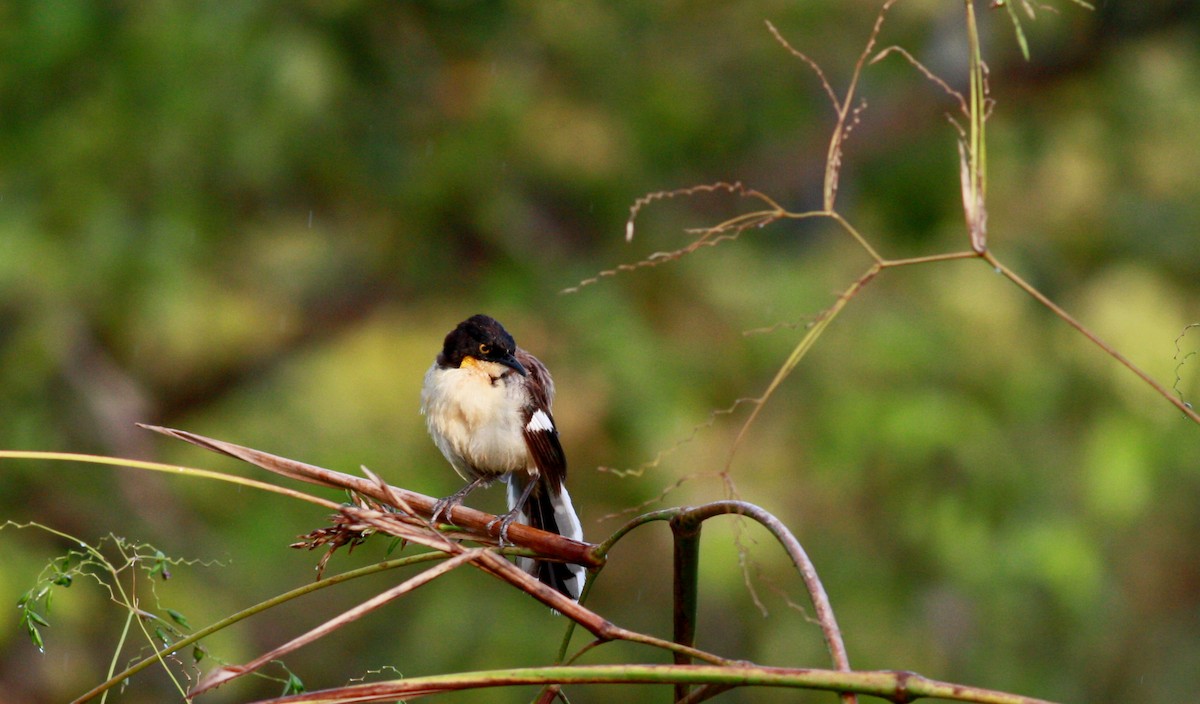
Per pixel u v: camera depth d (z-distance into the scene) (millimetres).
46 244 13898
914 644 13867
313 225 15484
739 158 16578
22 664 12508
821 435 13930
